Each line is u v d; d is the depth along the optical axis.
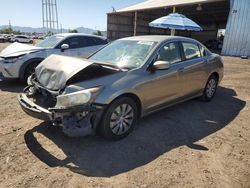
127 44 4.76
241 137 4.07
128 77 3.80
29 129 4.10
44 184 2.75
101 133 3.66
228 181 2.90
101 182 2.82
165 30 34.03
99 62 4.37
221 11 27.11
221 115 5.06
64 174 2.94
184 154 3.47
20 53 7.04
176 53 4.79
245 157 3.44
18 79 7.55
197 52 5.40
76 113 3.31
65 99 3.28
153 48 4.34
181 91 4.86
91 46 8.59
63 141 3.72
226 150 3.62
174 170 3.08
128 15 27.80
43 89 3.73
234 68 11.46
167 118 4.78
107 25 25.95
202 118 4.86
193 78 5.12
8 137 3.80
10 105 5.31
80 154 3.38
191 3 20.09
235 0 17.16
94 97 3.37
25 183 2.76
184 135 4.07
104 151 3.48
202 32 38.22
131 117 3.93
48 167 3.07
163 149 3.59
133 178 2.90
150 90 4.08
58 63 3.94
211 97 6.02
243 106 5.71
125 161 3.25
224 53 18.33
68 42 8.04
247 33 16.84
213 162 3.29
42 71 3.99
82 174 2.96
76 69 3.57
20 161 3.17
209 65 5.59
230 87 7.59
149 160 3.29
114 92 3.52
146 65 4.09
